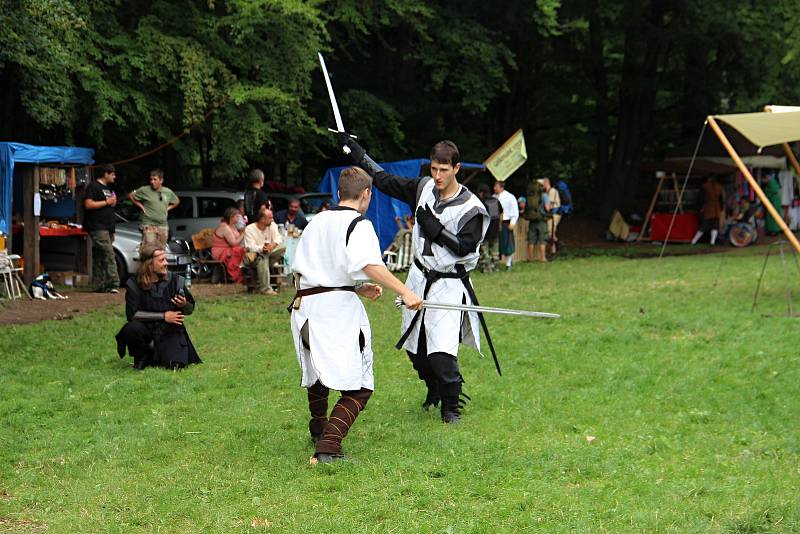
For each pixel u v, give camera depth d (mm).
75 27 12664
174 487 4832
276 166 23219
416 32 20422
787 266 16219
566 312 11125
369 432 5887
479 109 21094
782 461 5238
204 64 14750
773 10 22828
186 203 16562
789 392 6891
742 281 14109
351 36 18938
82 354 8648
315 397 5562
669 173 24109
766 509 4340
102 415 6398
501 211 16875
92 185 13234
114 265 13461
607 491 4707
